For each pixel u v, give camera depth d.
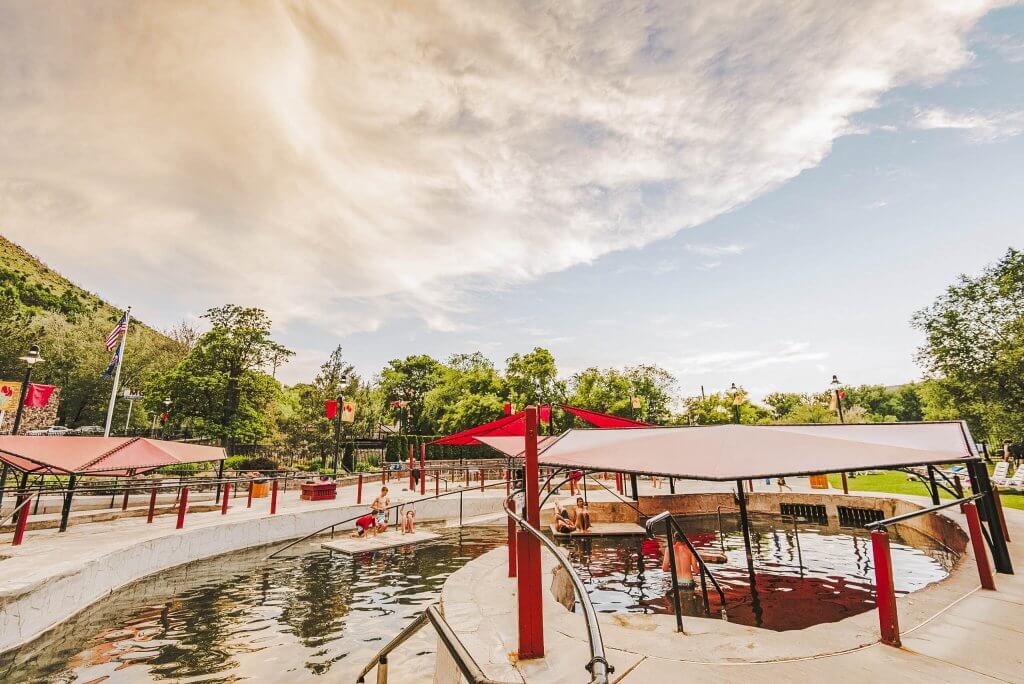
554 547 3.76
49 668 7.21
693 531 16.81
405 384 73.62
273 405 50.31
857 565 11.43
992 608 5.73
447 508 22.19
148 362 61.00
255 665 7.33
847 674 4.05
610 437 7.78
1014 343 27.02
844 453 5.93
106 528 14.32
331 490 22.91
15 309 58.91
